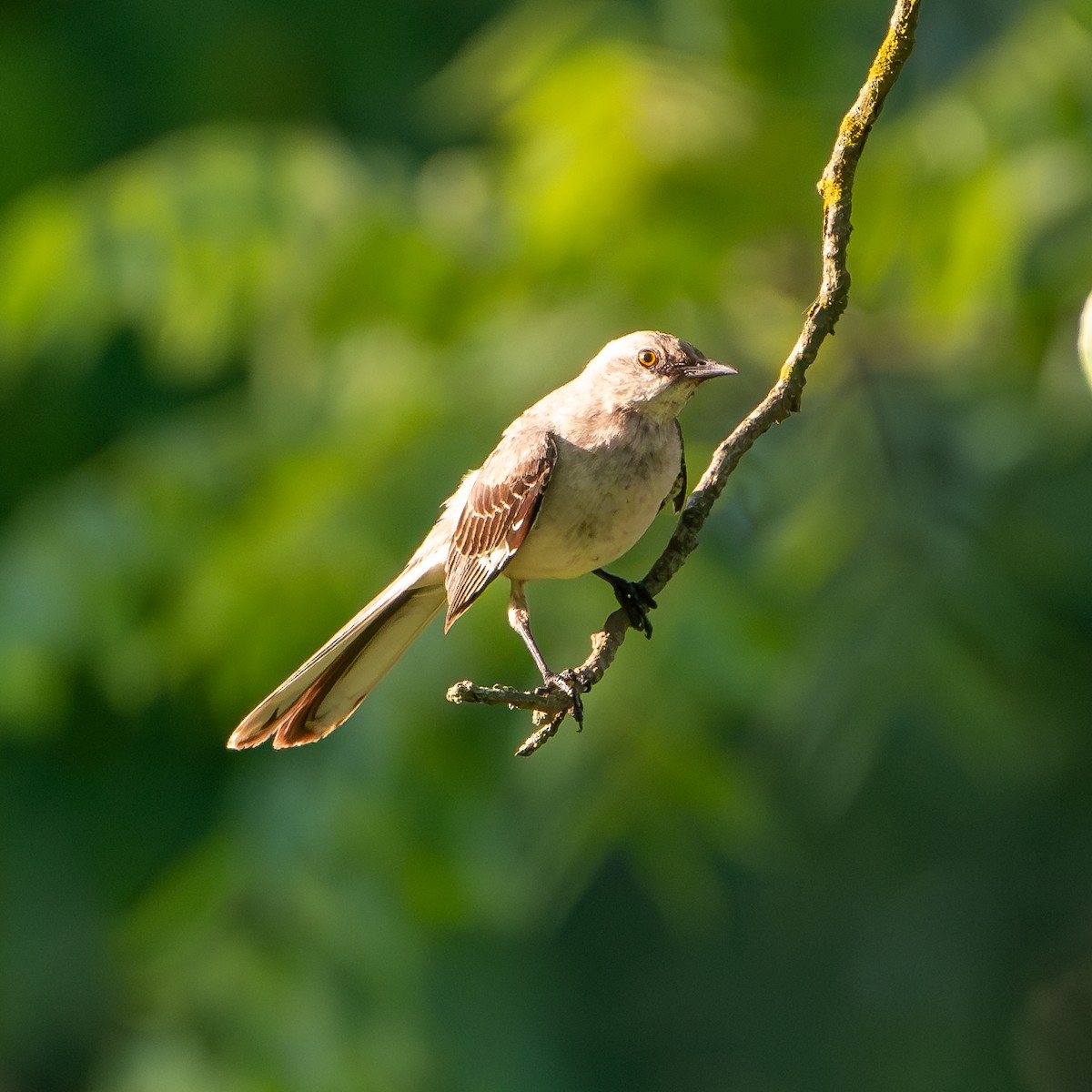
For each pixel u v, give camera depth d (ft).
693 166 37.40
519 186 38.58
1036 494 44.55
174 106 46.78
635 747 35.29
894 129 39.29
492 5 48.26
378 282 38.37
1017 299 36.83
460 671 36.01
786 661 36.55
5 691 36.83
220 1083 34.55
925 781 51.62
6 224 44.45
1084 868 54.70
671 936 57.52
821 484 38.22
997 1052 56.59
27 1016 43.09
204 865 36.52
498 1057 40.83
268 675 37.04
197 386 47.83
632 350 26.94
